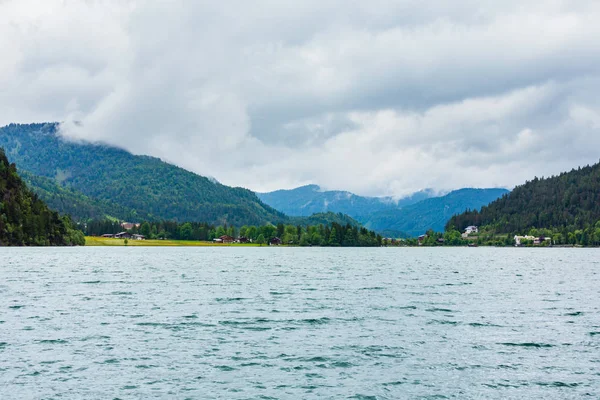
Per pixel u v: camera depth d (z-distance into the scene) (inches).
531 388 1086.4
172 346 1401.3
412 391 1067.9
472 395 1045.8
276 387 1083.3
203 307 2089.1
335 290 2765.7
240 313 1940.2
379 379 1139.3
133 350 1353.3
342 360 1279.5
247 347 1398.9
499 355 1333.7
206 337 1513.3
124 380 1112.8
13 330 1585.9
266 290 2746.1
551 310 2060.8
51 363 1227.2
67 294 2482.8
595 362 1272.1
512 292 2711.6
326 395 1041.5
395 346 1421.0
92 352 1328.7
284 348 1391.5
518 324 1740.9
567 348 1406.3
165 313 1927.9
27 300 2250.2
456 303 2247.8
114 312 1942.7
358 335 1556.3
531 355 1334.9
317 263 5900.6
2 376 1128.8
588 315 1937.7
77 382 1096.2
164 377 1136.8
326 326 1689.2
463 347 1412.4
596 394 1051.9
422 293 2632.9
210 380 1120.8
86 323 1711.4
